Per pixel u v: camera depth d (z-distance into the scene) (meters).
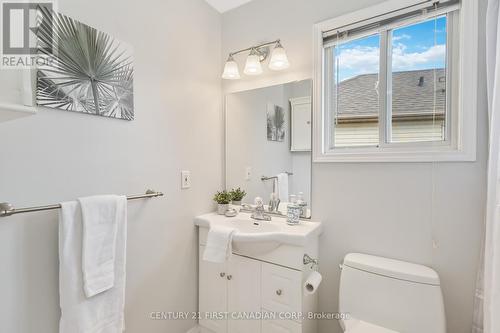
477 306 1.12
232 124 1.91
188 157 1.65
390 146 1.38
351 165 1.44
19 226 0.93
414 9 1.27
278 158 1.70
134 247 1.32
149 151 1.40
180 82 1.59
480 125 1.13
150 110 1.40
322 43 1.53
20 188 0.92
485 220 1.10
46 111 0.98
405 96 1.35
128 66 1.27
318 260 1.54
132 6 1.29
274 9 1.70
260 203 1.68
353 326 1.20
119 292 1.13
